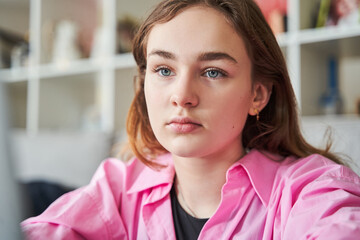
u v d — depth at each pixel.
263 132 0.73
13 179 0.27
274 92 0.72
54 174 1.72
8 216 0.27
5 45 2.39
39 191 1.39
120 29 2.00
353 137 1.18
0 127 0.26
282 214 0.55
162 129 0.55
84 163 1.69
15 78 2.31
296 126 0.76
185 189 0.65
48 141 1.80
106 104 1.95
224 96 0.54
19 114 2.62
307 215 0.47
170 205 0.66
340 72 1.65
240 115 0.57
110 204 0.67
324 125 1.17
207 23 0.55
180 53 0.54
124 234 0.67
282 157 0.73
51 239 0.60
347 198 0.47
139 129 0.77
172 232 0.63
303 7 1.46
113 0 1.97
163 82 0.56
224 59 0.55
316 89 1.54
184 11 0.56
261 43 0.63
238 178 0.63
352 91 1.62
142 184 0.69
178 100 0.52
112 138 1.73
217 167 0.62
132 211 0.69
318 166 0.62
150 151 0.76
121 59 1.91
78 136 1.77
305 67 1.45
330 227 0.40
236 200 0.62
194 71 0.54
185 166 0.63
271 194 0.62
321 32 1.38
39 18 2.25
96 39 2.14
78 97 2.42
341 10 1.40
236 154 0.65
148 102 0.58
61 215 0.63
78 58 2.19
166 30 0.55
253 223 0.60
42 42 2.27
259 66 0.64
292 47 1.43
